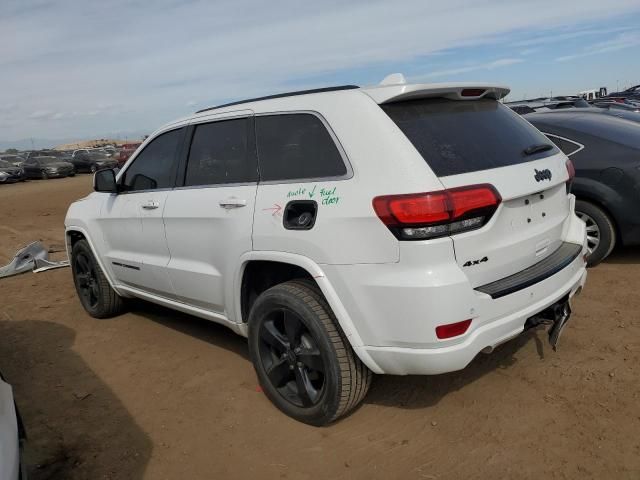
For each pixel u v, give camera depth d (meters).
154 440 3.23
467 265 2.66
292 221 3.04
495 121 3.25
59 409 3.68
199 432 3.27
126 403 3.69
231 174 3.54
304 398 3.19
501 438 2.95
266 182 3.27
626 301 4.55
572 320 4.28
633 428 2.92
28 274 7.57
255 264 3.38
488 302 2.71
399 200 2.58
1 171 33.03
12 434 2.23
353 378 2.98
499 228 2.80
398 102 2.94
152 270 4.25
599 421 3.00
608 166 5.17
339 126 2.94
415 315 2.60
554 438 2.90
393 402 3.38
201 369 4.09
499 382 3.49
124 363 4.33
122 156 36.53
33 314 5.75
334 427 3.19
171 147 4.13
